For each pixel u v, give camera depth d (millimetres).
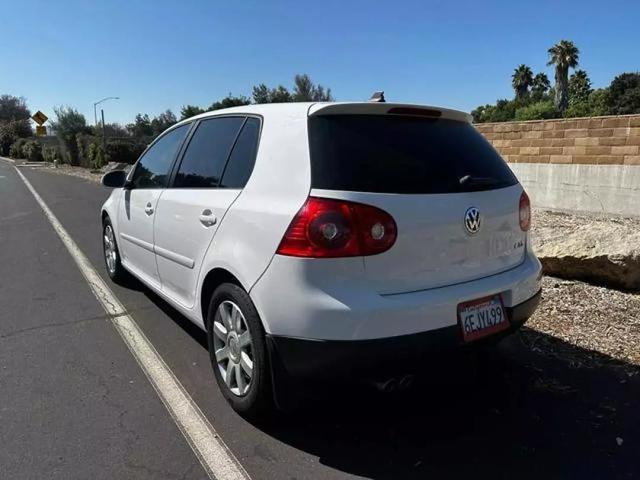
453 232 2686
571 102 60625
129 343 4098
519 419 3006
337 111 2719
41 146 49281
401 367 2543
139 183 4637
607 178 8414
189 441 2797
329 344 2439
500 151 10148
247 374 2902
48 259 7062
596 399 3203
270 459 2654
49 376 3543
